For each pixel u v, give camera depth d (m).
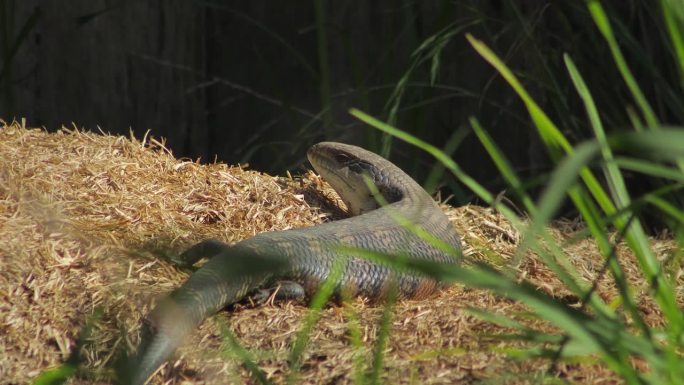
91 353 8.16
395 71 16.12
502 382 7.39
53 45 17.06
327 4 16.97
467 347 8.05
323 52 8.87
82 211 10.25
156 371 7.93
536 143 15.34
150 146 12.18
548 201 4.37
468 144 16.12
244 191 11.55
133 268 9.23
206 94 17.23
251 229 10.82
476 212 12.26
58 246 9.25
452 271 5.48
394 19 15.73
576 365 7.57
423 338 8.27
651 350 6.10
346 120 16.77
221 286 8.49
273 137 17.14
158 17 17.00
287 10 17.19
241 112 17.33
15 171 10.48
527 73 14.62
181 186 11.30
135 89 17.08
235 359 7.94
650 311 9.24
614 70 13.70
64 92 17.14
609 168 6.64
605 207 6.20
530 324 8.48
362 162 12.29
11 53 14.81
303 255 9.27
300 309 8.94
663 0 6.07
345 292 9.32
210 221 10.92
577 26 14.34
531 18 14.08
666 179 12.76
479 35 15.94
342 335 8.35
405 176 12.26
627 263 10.85
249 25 17.25
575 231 12.05
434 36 13.38
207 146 17.30
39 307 8.55
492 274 5.95
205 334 8.31
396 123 15.06
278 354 8.02
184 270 9.49
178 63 17.09
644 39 13.41
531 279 10.16
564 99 13.29
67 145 11.58
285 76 17.22
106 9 15.37
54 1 17.02
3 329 8.31
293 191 11.98
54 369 8.03
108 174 11.01
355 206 12.41
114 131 17.12
